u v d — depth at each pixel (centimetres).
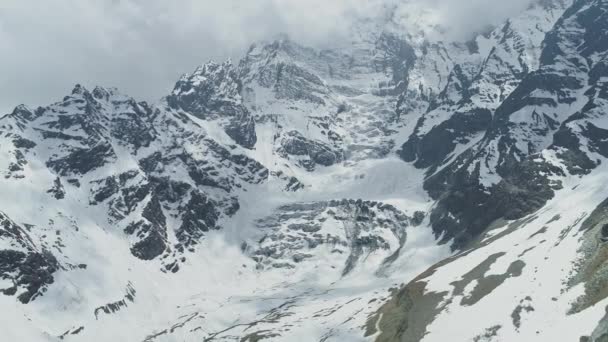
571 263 15000
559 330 12438
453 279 18625
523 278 15988
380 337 18012
